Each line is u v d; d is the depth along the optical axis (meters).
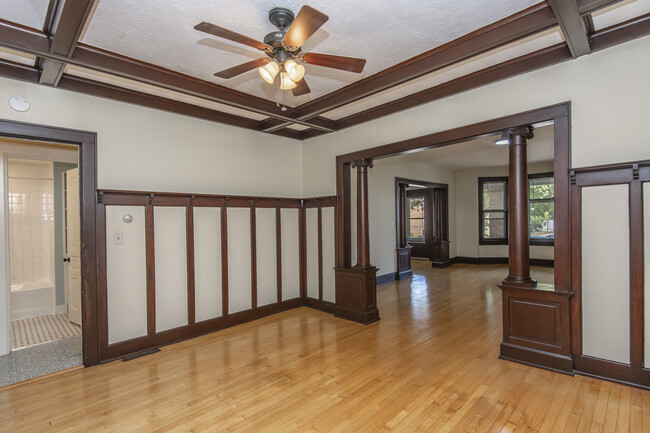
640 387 2.59
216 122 4.37
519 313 3.14
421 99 3.78
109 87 3.41
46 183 5.31
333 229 4.89
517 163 3.19
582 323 2.84
